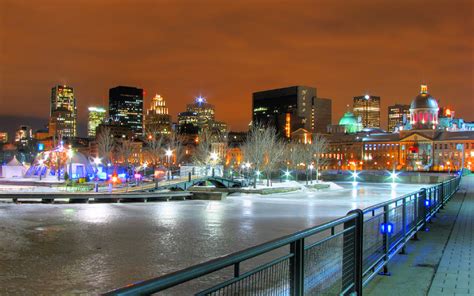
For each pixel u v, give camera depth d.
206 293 5.17
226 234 30.22
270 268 6.38
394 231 14.21
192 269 4.76
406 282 11.48
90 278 18.34
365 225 10.86
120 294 3.86
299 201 64.19
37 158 105.81
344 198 71.94
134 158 169.38
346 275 9.16
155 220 38.09
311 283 7.69
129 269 19.83
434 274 12.34
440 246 16.69
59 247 25.00
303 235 7.00
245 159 139.00
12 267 20.17
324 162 183.12
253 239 28.08
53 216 40.31
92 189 70.25
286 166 146.25
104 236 29.02
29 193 55.12
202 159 135.62
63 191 65.56
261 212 46.69
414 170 170.75
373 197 74.31
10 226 33.62
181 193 63.09
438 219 25.20
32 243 26.28
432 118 199.88
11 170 108.00
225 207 52.28
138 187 71.00
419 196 19.56
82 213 43.06
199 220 38.47
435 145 182.25
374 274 11.23
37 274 18.89
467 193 49.34
